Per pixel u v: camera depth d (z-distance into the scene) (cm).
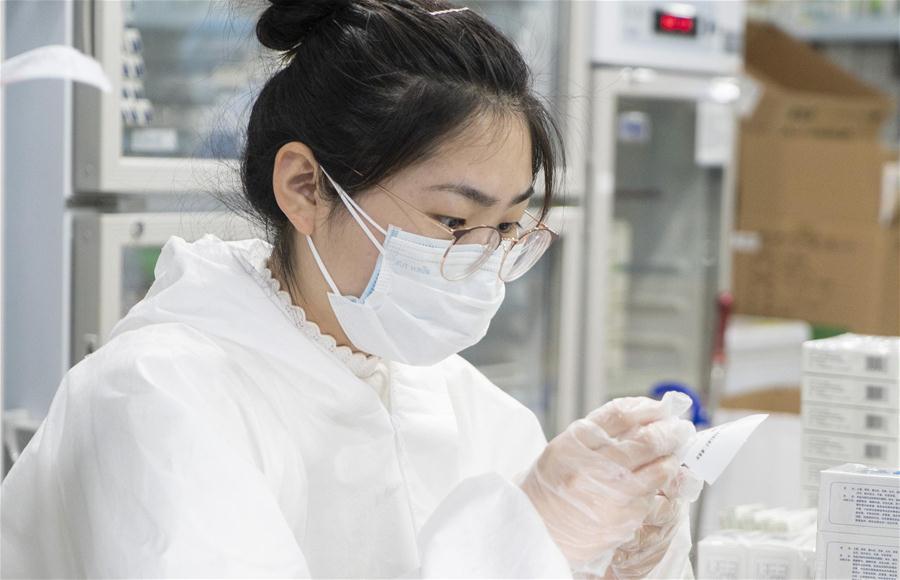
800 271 379
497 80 115
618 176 339
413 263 116
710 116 331
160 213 211
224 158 149
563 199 292
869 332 364
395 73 113
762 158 385
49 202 204
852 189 365
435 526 109
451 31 115
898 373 137
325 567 123
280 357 120
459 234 115
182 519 102
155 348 113
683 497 120
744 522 138
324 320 125
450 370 146
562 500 111
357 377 127
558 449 113
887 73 450
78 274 204
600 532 112
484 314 121
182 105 237
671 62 312
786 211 381
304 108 117
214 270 122
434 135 111
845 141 366
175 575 100
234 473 106
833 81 372
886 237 364
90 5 199
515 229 124
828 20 435
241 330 119
